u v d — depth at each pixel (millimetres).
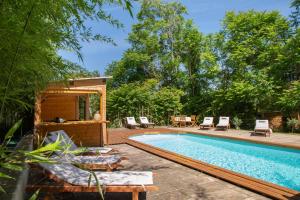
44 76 2914
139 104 19703
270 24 17891
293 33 16578
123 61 26234
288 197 3676
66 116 12727
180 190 4250
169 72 25312
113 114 19250
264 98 15914
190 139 13891
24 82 2797
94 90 9320
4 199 2182
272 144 9562
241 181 4508
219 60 21000
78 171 3920
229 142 11617
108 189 3365
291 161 8516
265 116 16297
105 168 4641
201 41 23391
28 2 1864
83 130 9414
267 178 6426
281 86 15883
